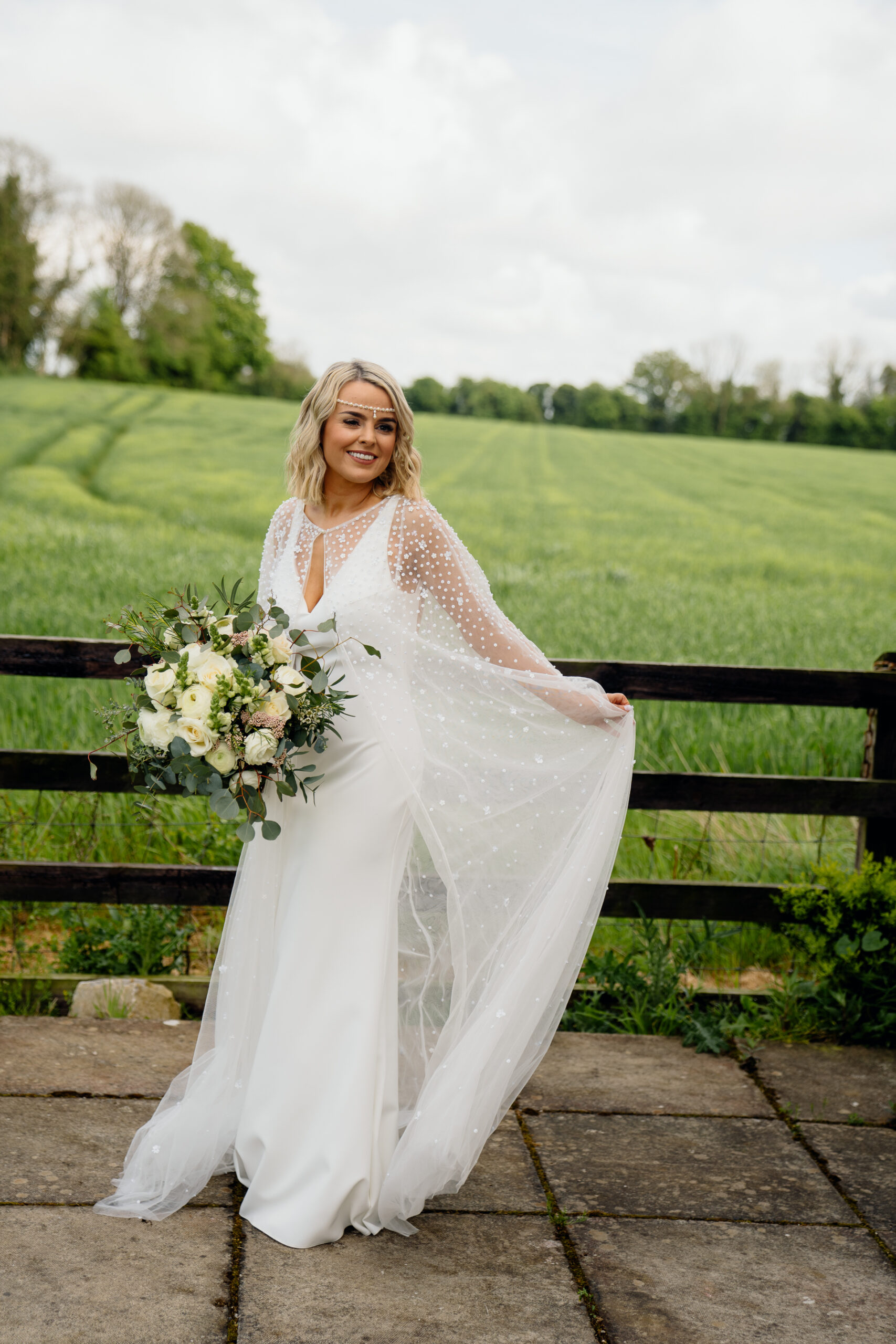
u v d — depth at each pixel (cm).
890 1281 238
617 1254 243
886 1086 330
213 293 6569
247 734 231
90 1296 217
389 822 248
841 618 1274
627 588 1413
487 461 3416
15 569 1191
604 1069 334
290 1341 208
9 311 5462
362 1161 238
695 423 6556
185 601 245
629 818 511
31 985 363
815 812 377
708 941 387
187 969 389
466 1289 227
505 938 261
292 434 262
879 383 6350
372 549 254
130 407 3784
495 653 269
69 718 582
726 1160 285
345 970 243
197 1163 257
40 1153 268
